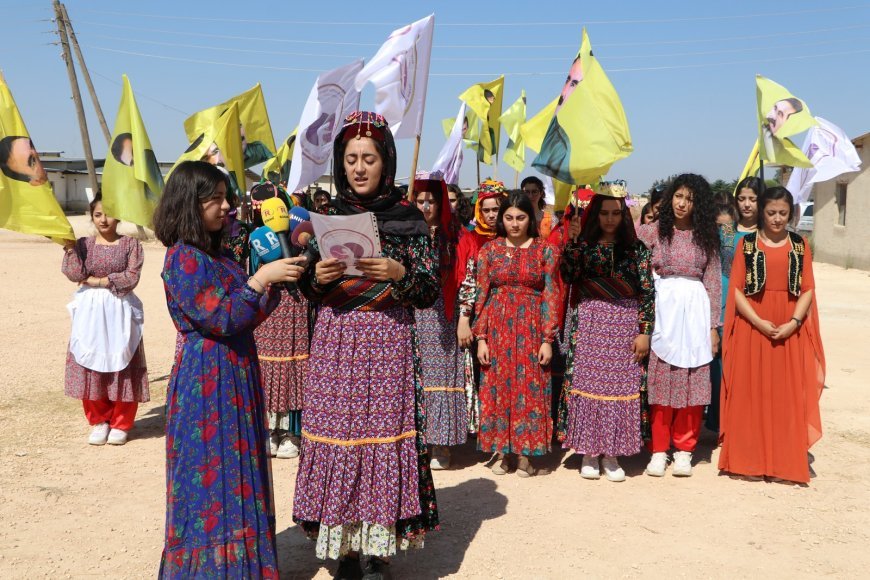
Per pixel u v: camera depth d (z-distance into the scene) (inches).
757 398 222.8
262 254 141.6
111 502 201.0
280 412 239.1
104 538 179.0
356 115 148.0
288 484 218.1
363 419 148.2
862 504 205.5
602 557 172.6
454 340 232.2
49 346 405.7
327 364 149.9
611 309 220.4
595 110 202.7
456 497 210.8
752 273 223.0
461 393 233.8
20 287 636.1
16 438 253.9
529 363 222.1
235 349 136.3
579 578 162.6
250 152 295.4
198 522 131.0
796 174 322.3
